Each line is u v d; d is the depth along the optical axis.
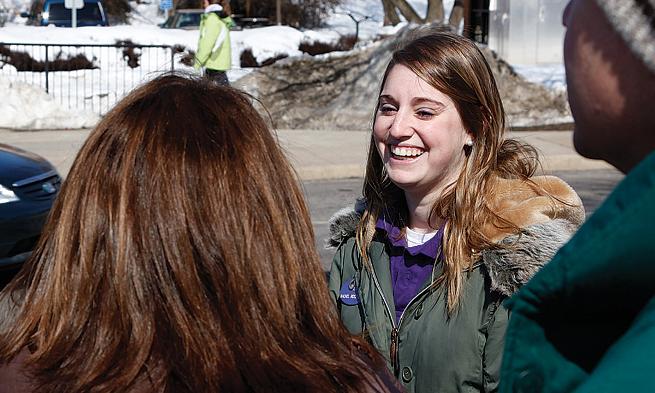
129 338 1.50
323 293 1.65
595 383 0.86
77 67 20.95
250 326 1.53
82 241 1.54
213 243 1.53
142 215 1.53
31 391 1.49
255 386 1.50
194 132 1.59
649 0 0.87
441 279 2.50
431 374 2.48
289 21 35.59
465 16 19.05
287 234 1.59
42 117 15.64
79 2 24.08
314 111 15.83
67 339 1.53
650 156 0.92
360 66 16.80
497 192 2.52
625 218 0.92
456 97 2.61
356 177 12.05
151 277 1.51
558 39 18.62
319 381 1.55
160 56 22.00
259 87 16.44
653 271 0.92
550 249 2.34
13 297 1.67
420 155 2.62
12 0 38.41
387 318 2.61
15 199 6.52
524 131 14.98
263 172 1.60
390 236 2.68
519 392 1.09
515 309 1.07
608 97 0.99
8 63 20.58
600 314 1.03
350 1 41.06
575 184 11.38
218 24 14.79
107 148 1.59
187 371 1.48
